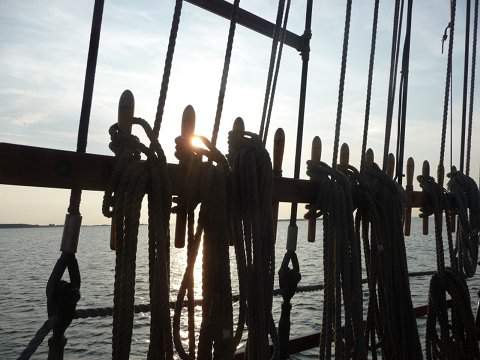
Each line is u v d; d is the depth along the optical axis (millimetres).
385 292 2732
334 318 2486
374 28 3312
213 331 1987
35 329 18031
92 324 17453
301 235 93312
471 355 3170
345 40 3041
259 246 2121
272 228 2215
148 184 1942
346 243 2510
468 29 4281
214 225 2043
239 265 2094
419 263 37062
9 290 30391
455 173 3670
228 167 2154
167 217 1930
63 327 1872
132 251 1805
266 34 3121
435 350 3215
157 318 1814
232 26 2506
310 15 3201
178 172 2100
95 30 2068
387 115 3367
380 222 2777
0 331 17625
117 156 1943
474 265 3578
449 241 3373
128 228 1813
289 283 2840
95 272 40531
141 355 12742
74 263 1919
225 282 2016
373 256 2832
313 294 23047
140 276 32344
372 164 2990
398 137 3547
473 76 4410
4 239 146000
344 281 2471
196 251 2047
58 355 1864
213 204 2053
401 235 2803
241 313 2039
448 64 3844
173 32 2199
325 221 2580
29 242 124312
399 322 2707
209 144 2105
